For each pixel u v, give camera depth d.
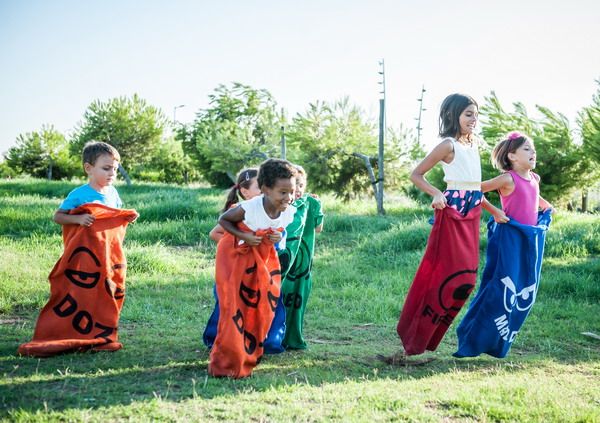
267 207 5.04
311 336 6.77
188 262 10.93
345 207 17.91
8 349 5.55
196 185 27.80
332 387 4.66
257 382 4.76
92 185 5.92
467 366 5.67
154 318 7.16
